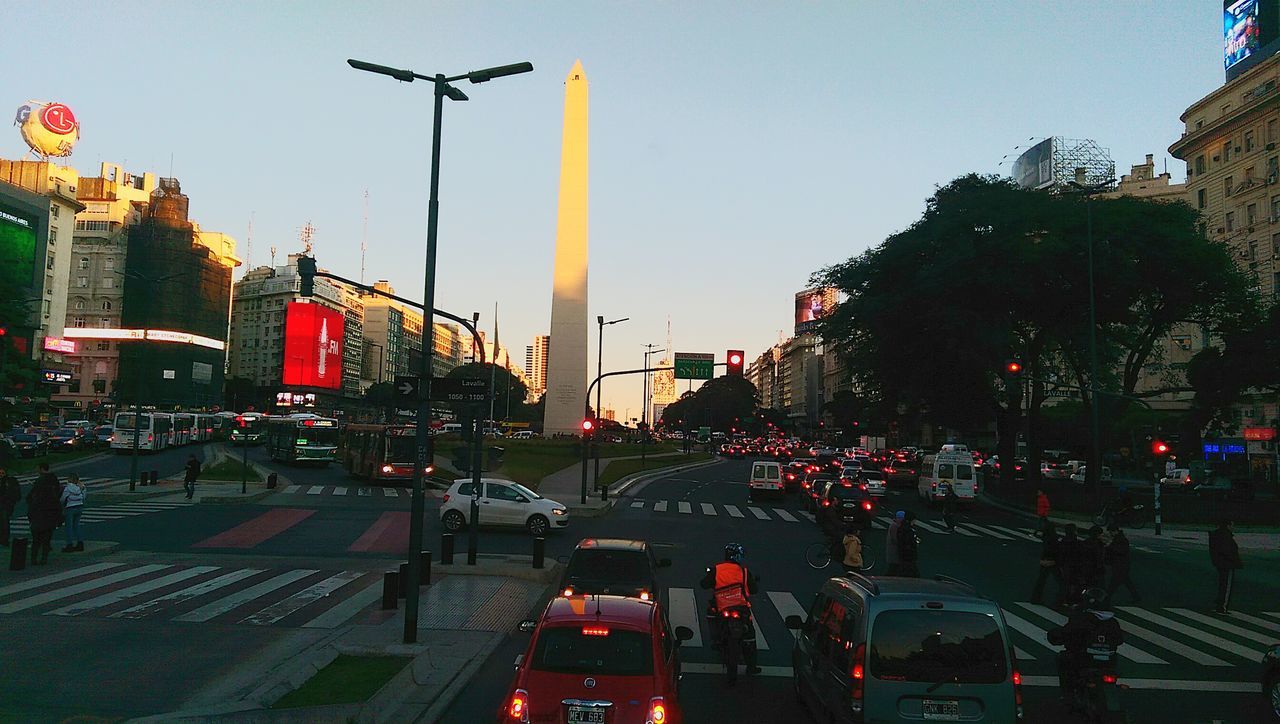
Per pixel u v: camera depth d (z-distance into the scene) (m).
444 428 92.19
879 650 7.06
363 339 174.25
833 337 47.84
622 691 6.65
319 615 14.09
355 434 48.22
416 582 12.09
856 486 30.55
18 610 14.20
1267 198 56.56
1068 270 39.28
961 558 23.73
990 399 45.47
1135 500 36.56
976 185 47.09
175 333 97.00
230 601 15.20
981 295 40.47
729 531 29.00
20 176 90.00
